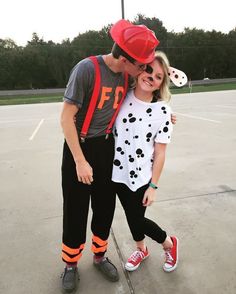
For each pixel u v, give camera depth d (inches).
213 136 251.9
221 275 85.4
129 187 75.6
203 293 79.4
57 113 498.3
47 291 82.0
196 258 92.6
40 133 301.4
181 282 83.4
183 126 305.6
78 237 80.2
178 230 107.7
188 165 177.6
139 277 85.7
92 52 2172.7
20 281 85.8
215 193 136.7
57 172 175.5
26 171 179.5
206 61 2197.3
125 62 64.6
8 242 104.3
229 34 2262.6
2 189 151.9
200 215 117.5
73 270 83.9
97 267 89.2
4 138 283.9
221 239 101.7
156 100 73.2
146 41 62.0
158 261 92.0
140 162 73.8
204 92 922.7
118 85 68.7
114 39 64.7
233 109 435.2
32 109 608.4
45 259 95.0
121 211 123.0
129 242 102.3
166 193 138.3
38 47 2199.8
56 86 2207.2
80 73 64.3
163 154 74.5
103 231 83.7
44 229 112.1
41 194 143.7
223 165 175.6
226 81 1755.7
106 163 74.8
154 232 82.3
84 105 68.2
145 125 72.0
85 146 72.3
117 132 73.9
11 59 2086.6
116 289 81.8
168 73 70.5
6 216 122.6
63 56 2122.3
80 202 76.5
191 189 142.2
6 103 896.3
